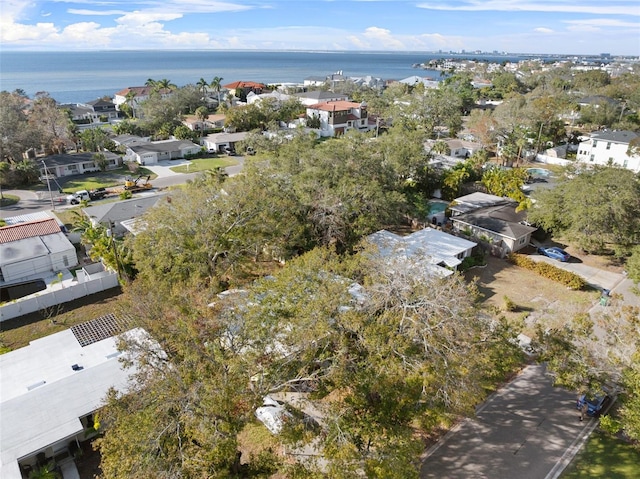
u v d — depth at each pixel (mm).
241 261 32031
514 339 24781
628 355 19562
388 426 17328
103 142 76812
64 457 20000
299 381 19188
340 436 15945
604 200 37500
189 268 29453
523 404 23375
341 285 19562
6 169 60062
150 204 48688
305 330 17438
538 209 41500
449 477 19062
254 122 94812
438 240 39312
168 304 19516
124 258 36031
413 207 44844
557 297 33969
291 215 35219
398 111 93250
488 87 156500
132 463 14250
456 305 19922
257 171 36938
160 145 77375
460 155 77062
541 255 41312
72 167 67188
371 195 37812
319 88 141875
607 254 41344
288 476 16672
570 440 21031
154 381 16125
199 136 90125
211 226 30531
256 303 19469
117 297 34094
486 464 19703
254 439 21047
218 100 131750
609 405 23109
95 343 25375
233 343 17703
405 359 17875
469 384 18438
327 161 40625
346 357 18203
